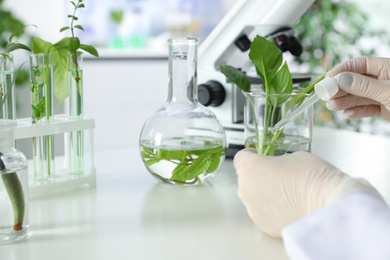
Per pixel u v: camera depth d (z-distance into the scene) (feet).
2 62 3.60
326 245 2.11
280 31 5.25
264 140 3.78
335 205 2.29
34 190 3.82
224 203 3.63
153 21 12.33
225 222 3.26
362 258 2.08
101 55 12.03
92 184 4.09
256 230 3.12
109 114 12.26
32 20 10.82
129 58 12.22
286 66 3.77
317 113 12.05
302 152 3.05
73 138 4.03
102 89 12.15
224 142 4.05
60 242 2.97
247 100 3.88
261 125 3.78
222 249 2.85
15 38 10.48
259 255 2.77
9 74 3.65
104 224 3.24
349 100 4.24
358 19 11.87
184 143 3.92
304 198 2.79
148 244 2.93
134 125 12.45
